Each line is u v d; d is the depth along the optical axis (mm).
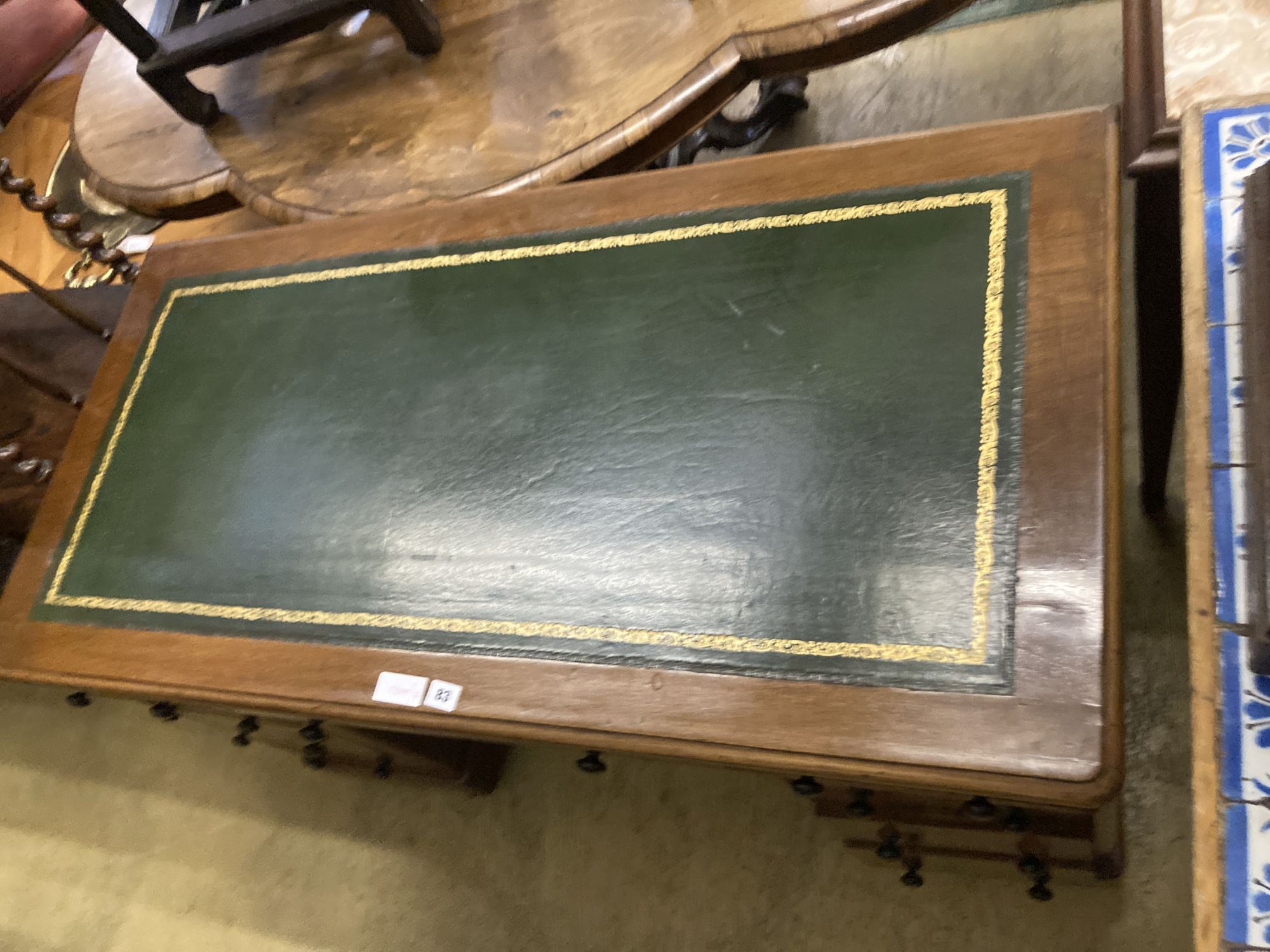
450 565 818
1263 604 526
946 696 633
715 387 801
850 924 1155
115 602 937
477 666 765
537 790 1359
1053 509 657
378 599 830
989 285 744
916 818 931
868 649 664
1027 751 602
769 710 670
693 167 915
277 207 1234
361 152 1212
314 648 830
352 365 968
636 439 807
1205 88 749
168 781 1570
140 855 1521
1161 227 825
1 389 1315
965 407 713
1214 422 604
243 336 1047
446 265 981
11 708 1734
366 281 1016
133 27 1205
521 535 806
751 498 745
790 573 707
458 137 1164
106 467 1027
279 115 1298
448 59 1223
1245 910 511
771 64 1057
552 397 859
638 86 1082
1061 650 619
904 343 752
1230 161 685
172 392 1047
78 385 1316
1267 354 553
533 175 1094
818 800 988
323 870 1416
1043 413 687
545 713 724
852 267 801
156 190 1359
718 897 1218
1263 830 519
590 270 910
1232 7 769
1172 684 1129
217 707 997
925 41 1663
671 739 687
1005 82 1575
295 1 1150
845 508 713
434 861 1365
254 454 963
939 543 677
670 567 744
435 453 878
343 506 891
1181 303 837
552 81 1139
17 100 2242
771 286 825
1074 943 1066
